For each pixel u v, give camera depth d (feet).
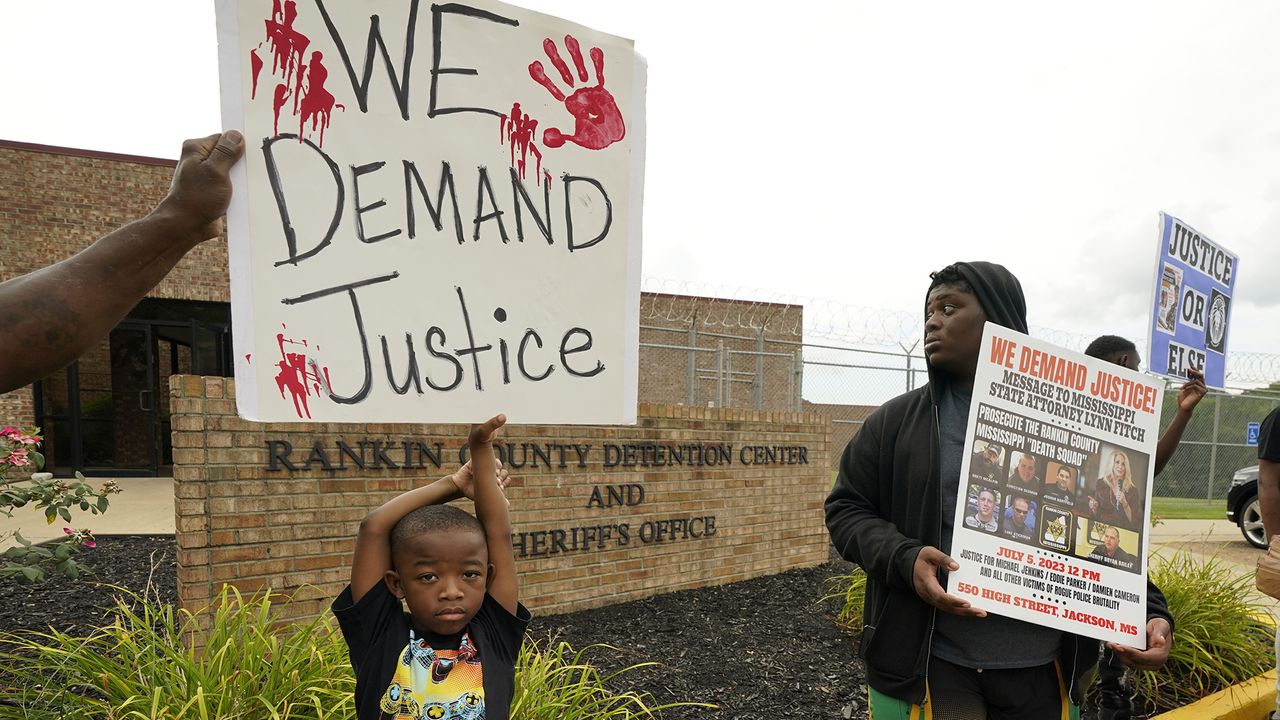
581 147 5.46
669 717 10.03
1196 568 15.11
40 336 2.78
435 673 4.67
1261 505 9.48
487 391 5.05
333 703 7.48
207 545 10.69
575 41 5.44
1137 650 5.76
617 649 12.62
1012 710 6.00
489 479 5.05
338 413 4.54
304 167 4.44
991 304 6.08
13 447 12.65
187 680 7.29
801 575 18.93
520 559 14.24
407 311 4.78
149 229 3.33
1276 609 16.12
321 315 4.50
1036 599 5.71
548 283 5.31
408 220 4.80
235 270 4.24
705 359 48.80
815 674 11.85
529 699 7.93
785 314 52.54
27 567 11.59
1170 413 43.24
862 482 6.77
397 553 4.65
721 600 16.22
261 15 4.32
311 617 11.51
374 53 4.69
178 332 40.47
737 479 18.04
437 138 4.90
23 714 7.49
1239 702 10.82
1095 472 6.09
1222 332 11.68
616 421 5.61
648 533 16.21
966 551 5.60
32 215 34.96
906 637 5.98
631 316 5.70
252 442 11.08
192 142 3.77
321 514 11.65
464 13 4.99
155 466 38.68
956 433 6.31
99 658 8.00
